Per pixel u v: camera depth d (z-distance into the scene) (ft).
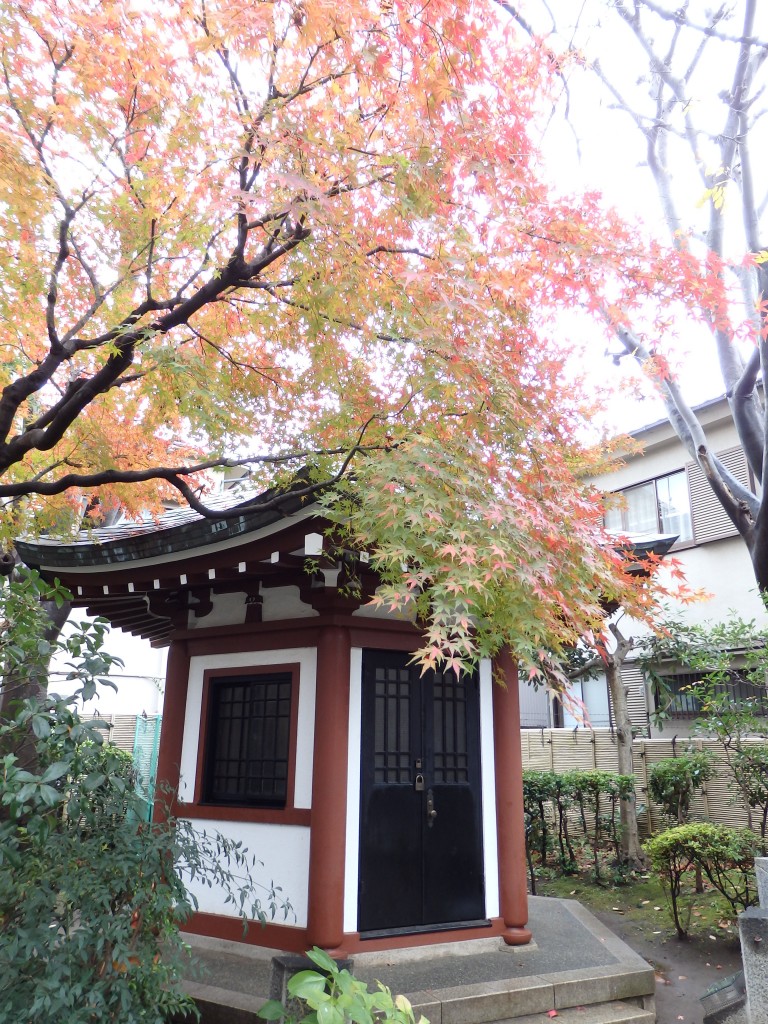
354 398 15.49
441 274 12.73
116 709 47.60
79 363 19.11
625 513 41.50
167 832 10.60
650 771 27.30
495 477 11.93
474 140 12.85
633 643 30.48
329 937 15.78
